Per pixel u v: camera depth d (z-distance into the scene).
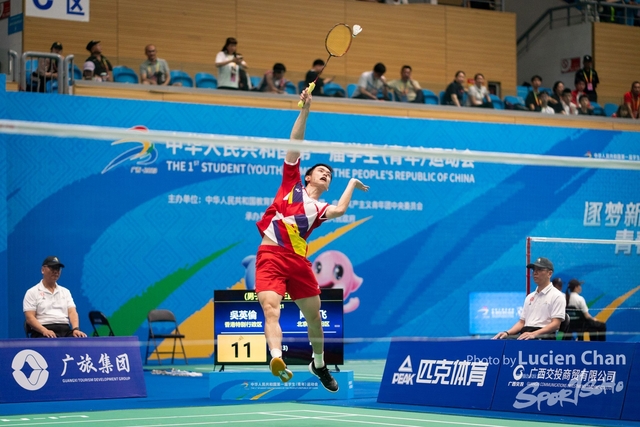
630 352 6.68
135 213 13.16
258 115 14.04
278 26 17.09
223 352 8.82
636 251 16.80
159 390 9.59
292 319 8.80
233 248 13.80
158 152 13.34
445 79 18.48
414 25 18.25
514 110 16.47
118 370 8.70
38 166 12.58
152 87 13.52
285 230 5.54
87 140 12.88
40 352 8.24
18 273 12.41
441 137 15.36
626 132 17.03
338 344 8.74
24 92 12.47
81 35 15.28
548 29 20.59
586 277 16.30
